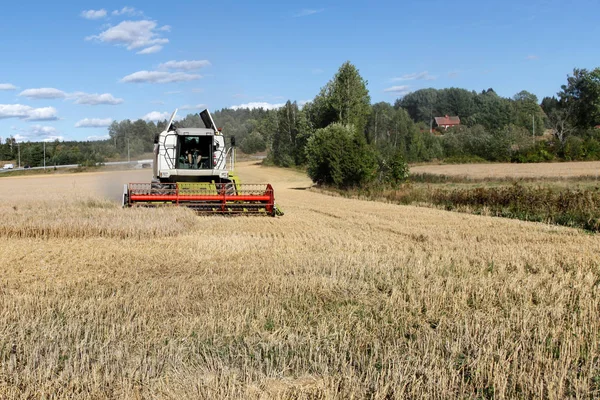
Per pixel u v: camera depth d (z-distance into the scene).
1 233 14.23
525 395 4.91
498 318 6.99
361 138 38.62
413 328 6.80
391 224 18.00
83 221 14.86
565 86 89.94
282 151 91.44
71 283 9.04
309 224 17.67
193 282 8.98
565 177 43.19
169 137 19.95
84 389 5.03
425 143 87.25
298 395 4.89
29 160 95.56
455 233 15.54
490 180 44.03
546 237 14.74
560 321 6.80
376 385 5.03
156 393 4.92
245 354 5.78
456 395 5.00
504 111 115.06
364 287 8.74
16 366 5.54
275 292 8.39
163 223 15.07
